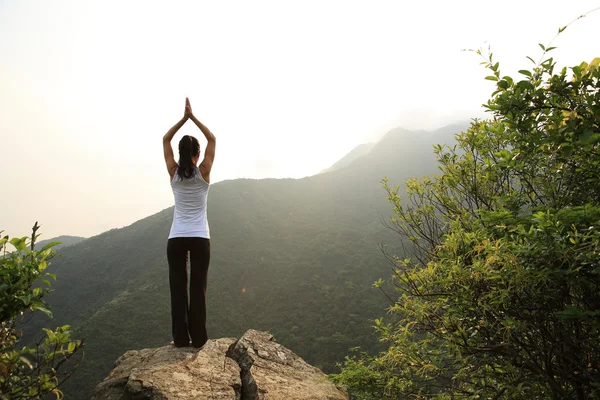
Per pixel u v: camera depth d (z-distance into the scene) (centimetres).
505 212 224
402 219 342
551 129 225
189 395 242
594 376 195
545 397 219
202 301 314
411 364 267
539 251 189
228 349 337
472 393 240
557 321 202
